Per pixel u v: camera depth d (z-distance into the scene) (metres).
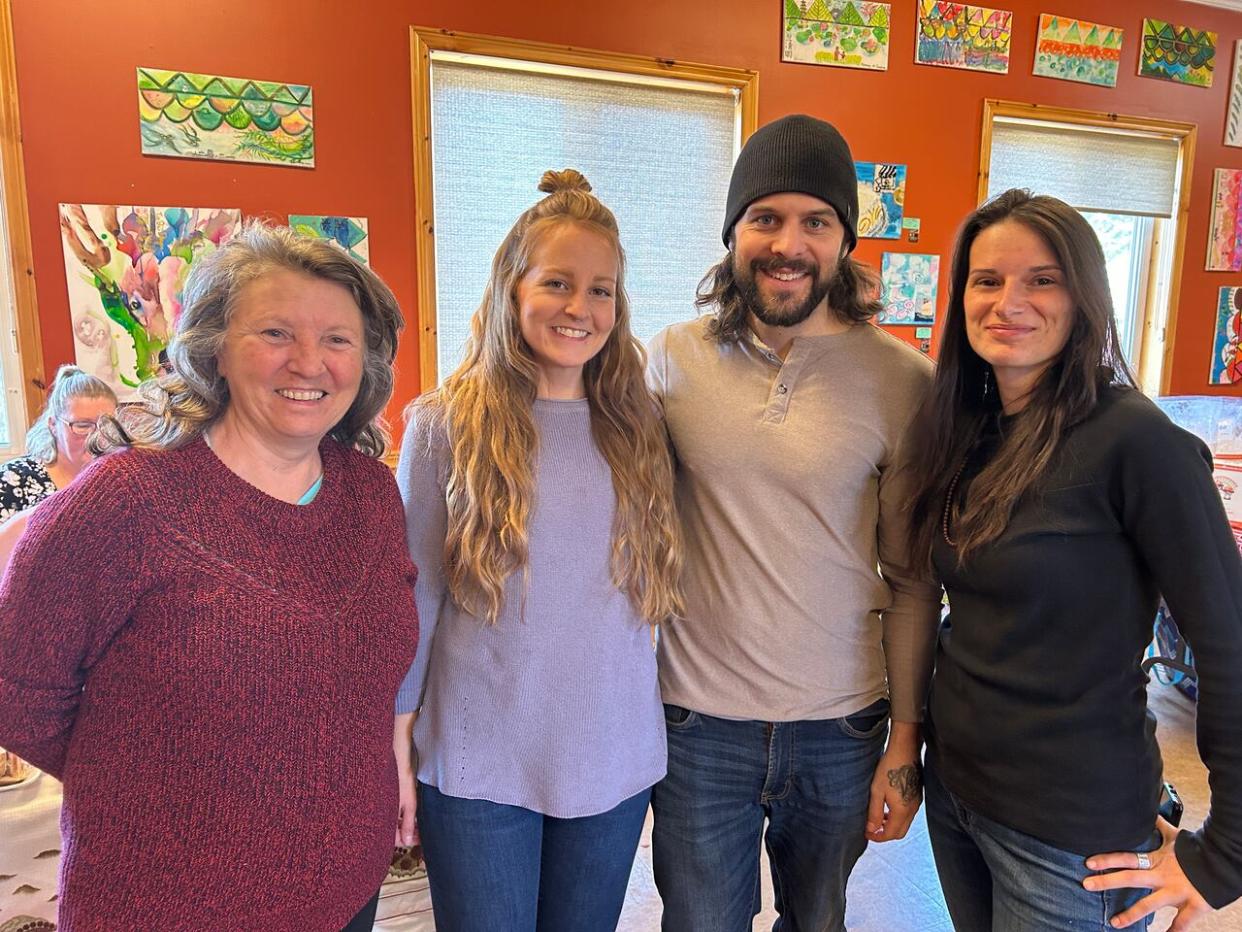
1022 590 1.09
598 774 1.18
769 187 1.27
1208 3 4.08
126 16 2.55
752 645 1.29
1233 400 3.35
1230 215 4.39
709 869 1.37
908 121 3.64
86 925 0.84
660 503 1.24
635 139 3.29
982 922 1.29
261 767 0.88
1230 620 1.00
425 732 1.20
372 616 0.98
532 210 1.19
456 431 1.18
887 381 1.32
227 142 2.71
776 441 1.28
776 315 1.29
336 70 2.80
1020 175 3.96
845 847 1.37
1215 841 1.04
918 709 1.37
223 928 0.88
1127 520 1.04
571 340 1.15
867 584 1.34
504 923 1.18
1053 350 1.11
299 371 0.90
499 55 2.98
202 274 0.92
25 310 2.59
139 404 0.94
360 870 0.99
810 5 3.39
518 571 1.14
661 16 3.18
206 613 0.85
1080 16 3.85
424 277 3.01
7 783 1.47
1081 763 1.08
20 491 2.13
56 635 0.83
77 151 2.57
